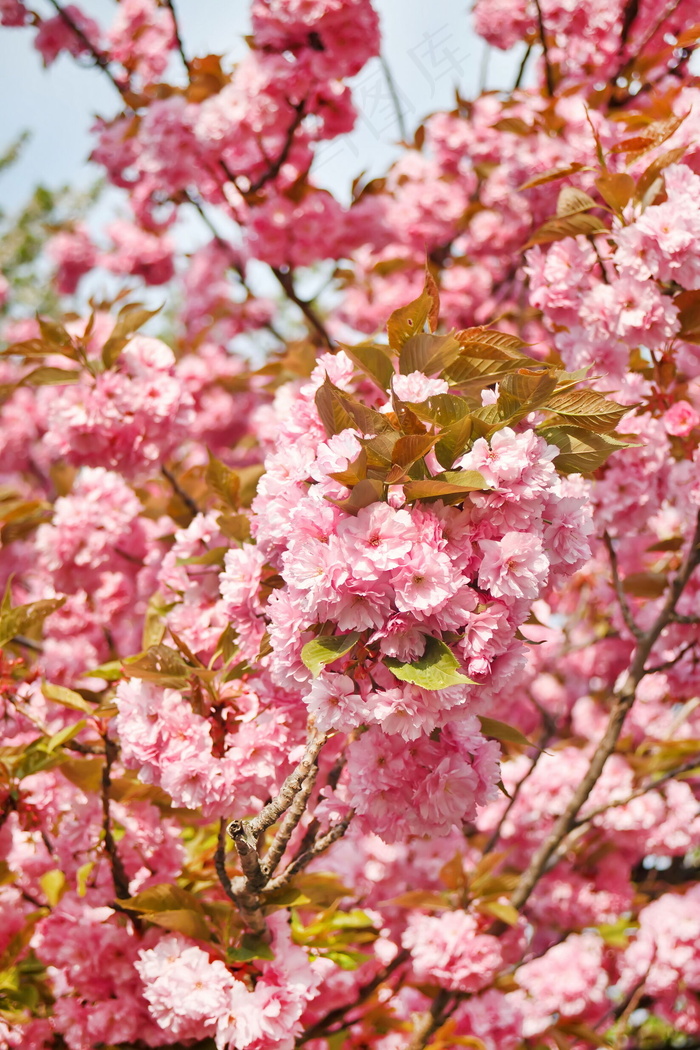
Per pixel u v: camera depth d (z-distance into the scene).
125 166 6.13
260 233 5.37
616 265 2.95
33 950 3.80
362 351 2.09
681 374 3.36
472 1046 3.69
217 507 3.21
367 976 3.81
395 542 1.71
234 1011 2.34
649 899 5.26
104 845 2.96
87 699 3.23
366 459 1.79
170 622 2.93
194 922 2.48
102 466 3.92
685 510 3.37
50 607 3.12
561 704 5.91
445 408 1.90
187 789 2.34
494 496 1.82
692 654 3.69
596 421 1.97
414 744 2.01
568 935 4.96
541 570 1.77
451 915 3.62
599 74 4.98
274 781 2.42
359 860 4.23
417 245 6.43
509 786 5.04
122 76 6.20
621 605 3.49
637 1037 6.09
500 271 6.39
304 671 1.87
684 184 2.77
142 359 3.90
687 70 4.58
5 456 7.46
